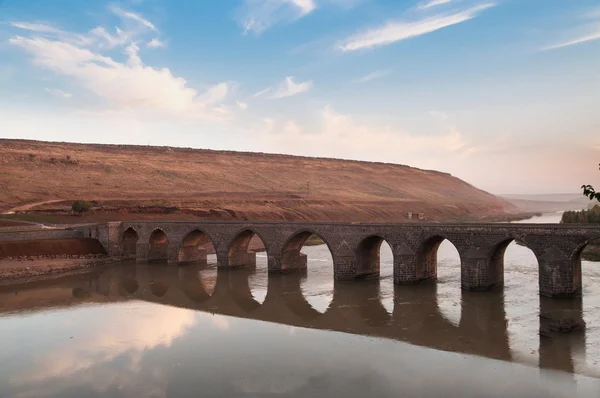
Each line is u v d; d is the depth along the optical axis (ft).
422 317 132.26
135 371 95.45
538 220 636.07
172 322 132.46
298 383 88.48
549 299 141.90
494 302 143.84
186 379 91.04
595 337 108.88
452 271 201.98
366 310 142.41
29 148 556.92
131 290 183.11
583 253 231.09
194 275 214.48
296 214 471.21
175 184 544.21
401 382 87.86
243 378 91.04
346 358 100.89
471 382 86.99
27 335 120.47
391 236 175.32
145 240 252.21
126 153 643.04
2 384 90.33
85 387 88.33
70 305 155.33
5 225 312.71
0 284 194.08
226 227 222.28
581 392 81.66
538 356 98.84
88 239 269.44
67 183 463.01
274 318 136.15
